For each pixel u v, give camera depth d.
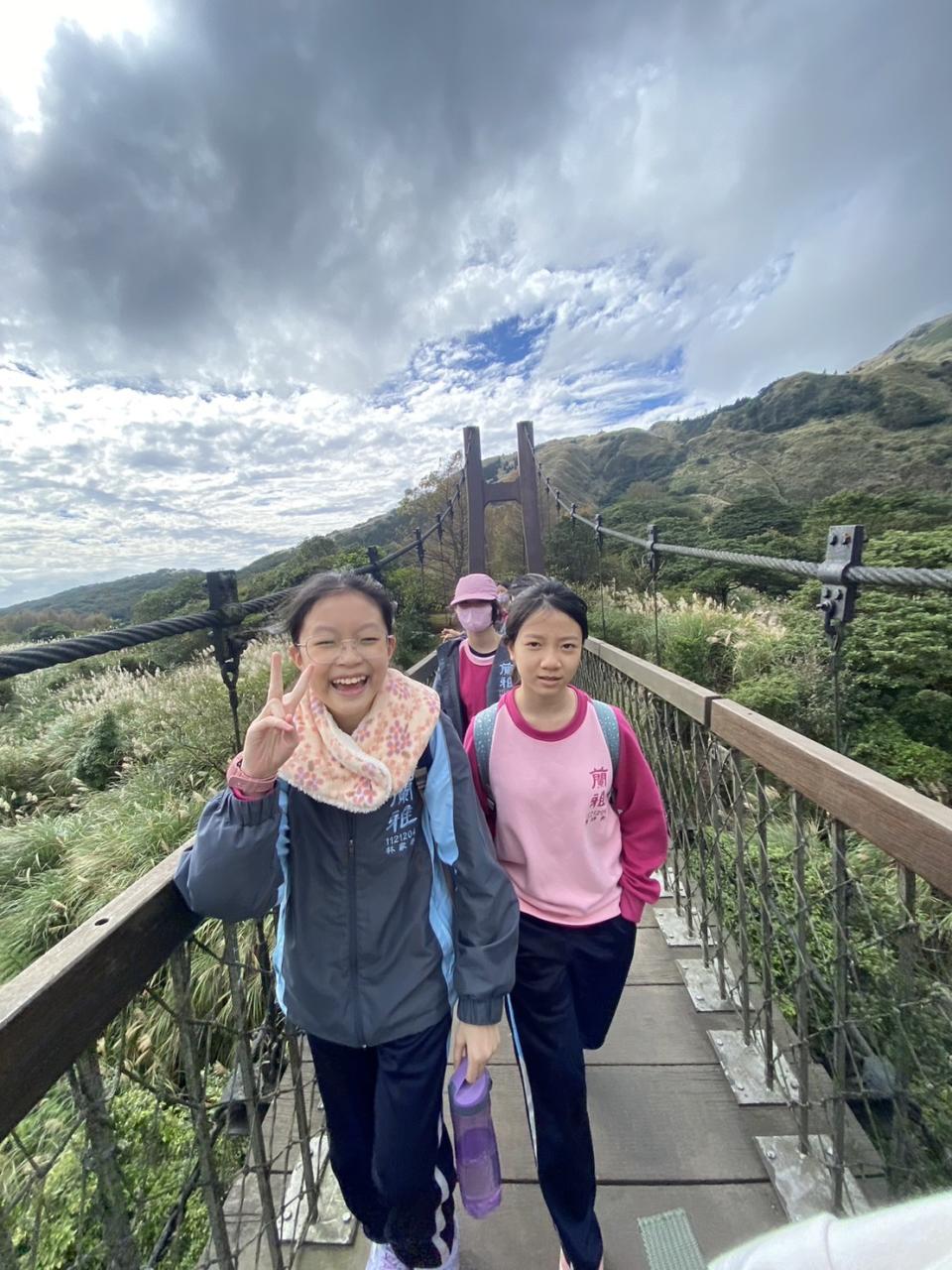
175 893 0.89
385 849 0.98
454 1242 1.15
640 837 1.24
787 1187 1.35
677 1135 1.49
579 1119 1.14
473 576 2.16
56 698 8.36
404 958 1.00
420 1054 1.01
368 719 0.97
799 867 1.29
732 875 2.30
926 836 0.84
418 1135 1.00
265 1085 1.71
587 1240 1.12
